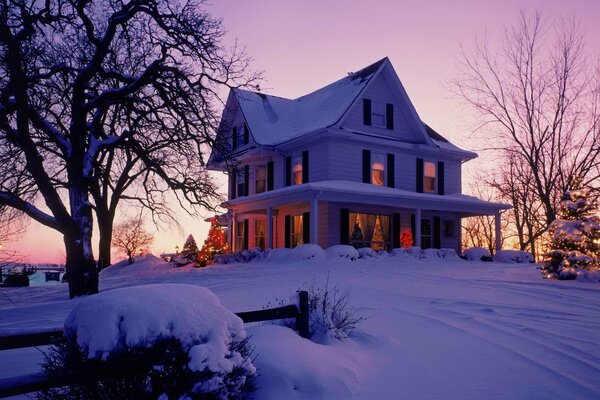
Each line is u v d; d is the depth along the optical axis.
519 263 25.39
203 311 4.27
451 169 30.53
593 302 11.15
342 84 29.73
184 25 15.16
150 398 3.88
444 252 25.39
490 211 28.11
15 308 12.16
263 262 22.31
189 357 3.90
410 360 6.41
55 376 3.88
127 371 3.84
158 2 15.38
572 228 16.14
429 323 8.57
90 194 27.48
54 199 13.59
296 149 27.14
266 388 4.96
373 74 26.72
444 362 6.36
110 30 14.22
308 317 6.61
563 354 6.78
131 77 15.13
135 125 16.12
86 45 16.38
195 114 15.44
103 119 17.92
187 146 16.22
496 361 6.43
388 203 23.66
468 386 5.52
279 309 6.30
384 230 26.91
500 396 5.24
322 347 6.06
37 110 14.47
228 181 32.50
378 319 8.71
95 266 14.16
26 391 3.76
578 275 15.27
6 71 13.27
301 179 26.55
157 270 26.00
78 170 14.29
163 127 15.38
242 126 31.28
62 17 13.93
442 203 25.80
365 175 25.98
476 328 8.30
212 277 17.02
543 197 29.97
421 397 5.17
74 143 14.36
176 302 4.19
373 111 27.16
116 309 3.93
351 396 5.09
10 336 4.05
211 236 26.59
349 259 20.89
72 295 13.80
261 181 29.91
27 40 14.32
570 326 8.52
